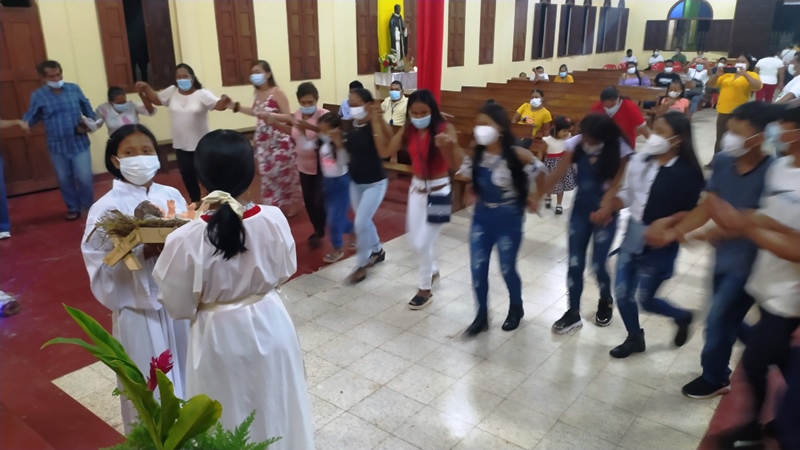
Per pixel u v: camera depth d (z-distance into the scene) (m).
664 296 3.96
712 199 2.32
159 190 2.29
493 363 3.18
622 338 3.44
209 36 7.84
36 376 3.06
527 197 3.21
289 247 1.84
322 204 4.79
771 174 2.22
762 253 2.19
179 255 1.67
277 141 5.24
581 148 3.20
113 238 1.95
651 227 2.72
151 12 7.22
